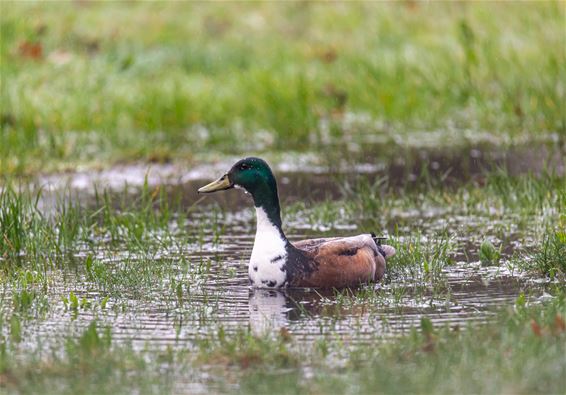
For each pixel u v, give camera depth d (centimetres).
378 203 1759
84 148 2189
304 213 1755
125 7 3481
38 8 3316
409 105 2491
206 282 1345
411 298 1243
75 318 1171
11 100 2452
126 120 2412
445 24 3105
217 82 2739
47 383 951
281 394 905
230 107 2508
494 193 1786
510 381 899
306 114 2375
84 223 1623
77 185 1958
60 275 1379
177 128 2369
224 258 1478
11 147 2122
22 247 1509
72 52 2912
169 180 2009
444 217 1700
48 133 2283
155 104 2438
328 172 2055
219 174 2048
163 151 2161
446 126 2416
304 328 1121
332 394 898
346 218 1720
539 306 1148
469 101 2511
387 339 1062
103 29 3184
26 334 1109
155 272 1383
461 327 1096
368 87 2581
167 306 1224
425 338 1036
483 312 1163
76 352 1022
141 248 1504
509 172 1959
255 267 1317
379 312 1180
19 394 927
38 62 2744
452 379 911
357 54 2897
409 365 966
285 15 3406
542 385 891
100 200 1842
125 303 1238
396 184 1942
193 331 1116
